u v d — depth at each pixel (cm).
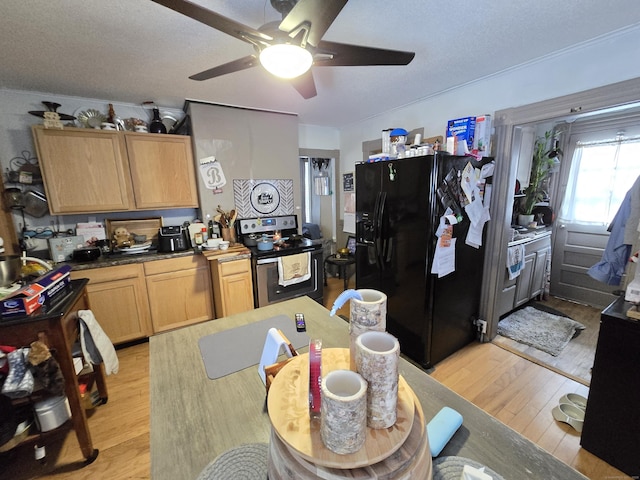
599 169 304
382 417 52
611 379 135
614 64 166
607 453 140
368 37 166
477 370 213
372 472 47
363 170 244
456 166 200
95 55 177
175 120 295
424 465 51
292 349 88
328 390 49
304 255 299
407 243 212
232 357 104
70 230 260
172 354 106
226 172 298
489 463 63
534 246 304
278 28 106
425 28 158
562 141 328
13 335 124
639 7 140
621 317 130
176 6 92
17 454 149
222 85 232
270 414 58
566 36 167
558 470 61
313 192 445
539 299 340
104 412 179
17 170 237
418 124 286
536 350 237
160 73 205
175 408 79
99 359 159
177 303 265
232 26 103
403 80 229
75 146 232
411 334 221
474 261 235
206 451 66
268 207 327
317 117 343
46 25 144
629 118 280
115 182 249
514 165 223
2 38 154
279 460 52
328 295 368
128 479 137
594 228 310
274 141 320
